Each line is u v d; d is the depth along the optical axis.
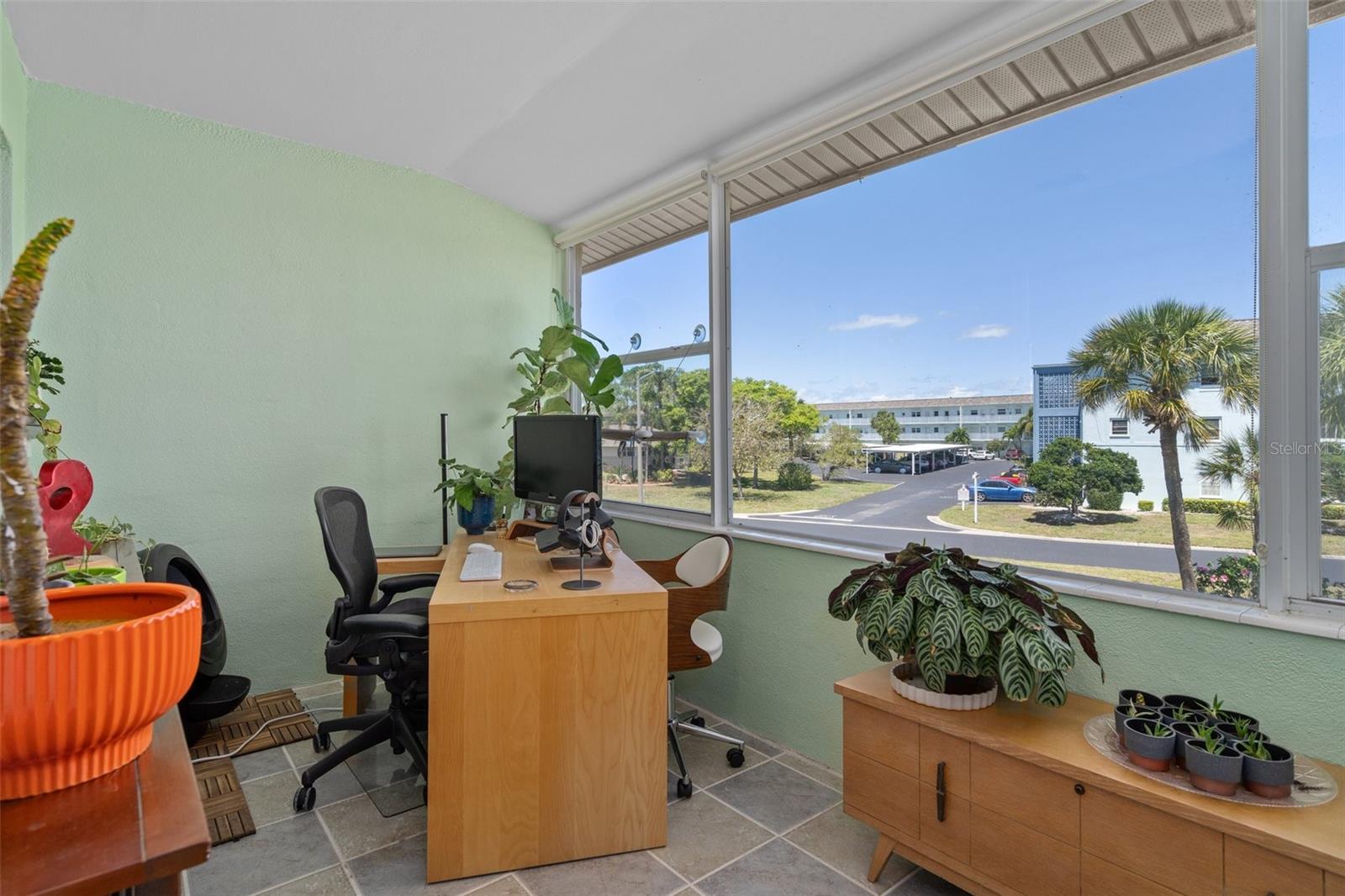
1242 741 1.39
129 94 2.79
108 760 0.78
